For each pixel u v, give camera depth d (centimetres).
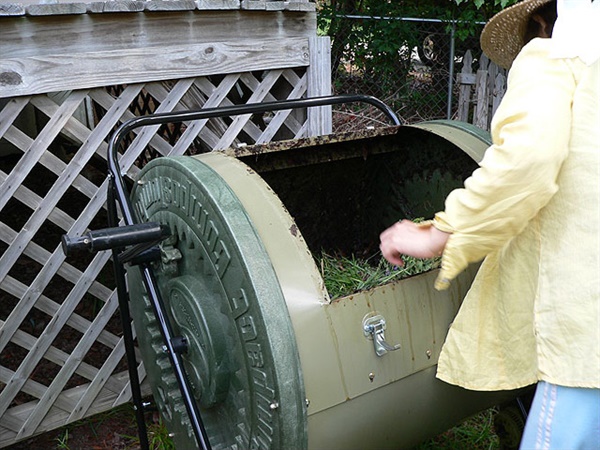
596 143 124
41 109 253
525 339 147
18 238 255
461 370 159
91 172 466
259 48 294
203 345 165
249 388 153
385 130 224
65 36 250
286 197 234
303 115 326
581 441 133
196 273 173
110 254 274
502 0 515
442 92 618
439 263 188
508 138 121
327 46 313
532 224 138
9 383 258
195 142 360
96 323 274
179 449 207
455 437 254
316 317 146
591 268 127
